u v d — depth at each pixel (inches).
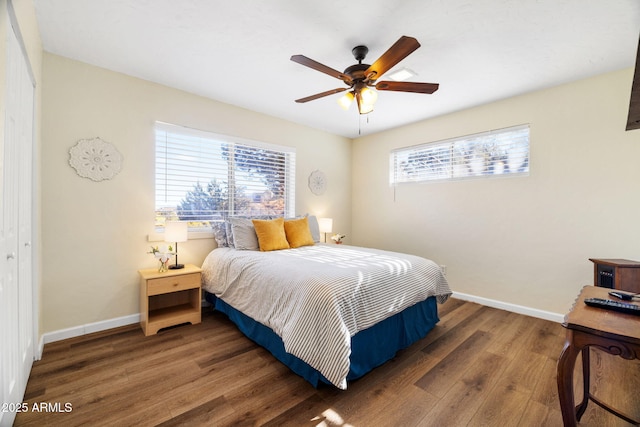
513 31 73.7
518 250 115.9
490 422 56.1
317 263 86.8
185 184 116.4
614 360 79.0
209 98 120.9
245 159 135.5
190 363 76.1
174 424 54.3
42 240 85.1
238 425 54.4
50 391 63.4
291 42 80.4
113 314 98.3
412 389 66.4
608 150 95.6
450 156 137.2
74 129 90.4
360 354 70.1
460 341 91.0
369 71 73.4
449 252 137.7
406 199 155.9
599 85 97.0
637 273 79.8
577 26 71.3
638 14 66.2
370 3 64.3
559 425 55.3
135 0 64.4
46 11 68.1
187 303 114.7
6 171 47.5
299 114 140.4
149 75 101.0
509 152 118.5
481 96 115.4
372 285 74.9
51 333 86.8
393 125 156.3
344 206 180.9
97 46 83.4
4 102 42.8
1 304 44.4
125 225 100.5
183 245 115.6
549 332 97.4
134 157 102.1
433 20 69.8
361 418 56.9
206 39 79.6
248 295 89.0
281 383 67.9
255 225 118.1
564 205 104.6
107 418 55.6
